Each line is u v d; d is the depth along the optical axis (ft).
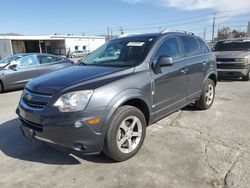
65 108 10.18
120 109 11.30
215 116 17.89
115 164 11.66
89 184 10.25
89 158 12.30
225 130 15.26
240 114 18.25
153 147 13.16
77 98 10.25
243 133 14.74
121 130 11.59
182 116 17.98
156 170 11.04
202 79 18.08
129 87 11.65
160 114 13.99
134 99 12.10
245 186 9.75
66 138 10.28
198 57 17.49
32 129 11.12
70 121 10.16
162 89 13.78
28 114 11.14
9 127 17.16
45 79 12.28
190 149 12.84
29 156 12.82
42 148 13.67
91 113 10.32
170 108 14.76
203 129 15.49
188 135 14.61
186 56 16.22
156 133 14.98
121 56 14.14
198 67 17.26
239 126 15.87
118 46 15.17
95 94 10.50
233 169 10.89
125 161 11.88
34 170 11.47
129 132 11.89
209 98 19.58
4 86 30.78
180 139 14.07
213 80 20.39
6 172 11.40
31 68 32.78
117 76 11.78
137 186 9.98
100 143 10.75
